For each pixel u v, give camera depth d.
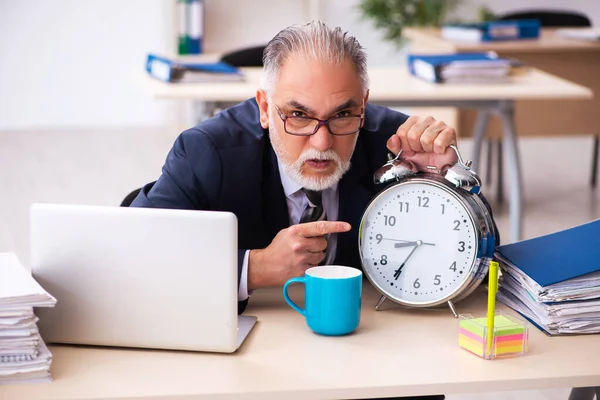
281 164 1.64
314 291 1.45
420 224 1.57
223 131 1.77
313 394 1.27
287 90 1.52
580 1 7.01
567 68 4.79
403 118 1.90
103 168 5.64
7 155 5.93
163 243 1.37
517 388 1.30
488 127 4.86
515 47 4.58
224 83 3.50
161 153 6.11
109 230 1.38
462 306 1.62
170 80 3.46
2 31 6.66
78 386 1.28
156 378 1.30
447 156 1.65
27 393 1.25
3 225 4.40
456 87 3.51
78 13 6.72
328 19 7.05
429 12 6.56
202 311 1.38
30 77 6.79
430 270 1.56
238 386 1.27
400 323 1.53
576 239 1.62
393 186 1.58
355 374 1.31
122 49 6.84
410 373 1.31
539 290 1.48
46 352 1.30
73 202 4.81
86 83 6.87
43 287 1.41
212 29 6.75
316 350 1.41
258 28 6.80
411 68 3.84
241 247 1.78
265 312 1.58
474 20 6.93
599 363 1.36
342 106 1.52
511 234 3.81
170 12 6.39
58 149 6.14
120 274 1.39
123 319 1.40
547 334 1.48
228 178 1.73
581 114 4.95
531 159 6.18
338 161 1.57
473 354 1.39
